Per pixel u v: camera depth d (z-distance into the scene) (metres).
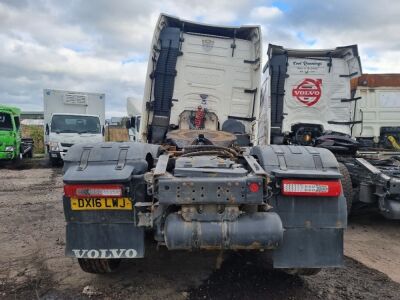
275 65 9.46
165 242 3.10
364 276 4.13
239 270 4.18
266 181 3.05
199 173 3.09
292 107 9.59
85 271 3.94
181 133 5.59
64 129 15.71
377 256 4.83
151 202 3.28
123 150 3.56
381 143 12.25
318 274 4.13
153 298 3.57
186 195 2.97
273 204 3.36
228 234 2.96
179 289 3.75
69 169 3.44
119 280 3.96
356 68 9.37
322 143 7.51
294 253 3.34
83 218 3.36
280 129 9.48
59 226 6.12
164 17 6.87
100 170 3.37
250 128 7.12
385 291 3.76
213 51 7.11
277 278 3.99
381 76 12.26
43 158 18.70
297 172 3.32
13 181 11.38
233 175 3.07
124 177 3.23
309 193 3.29
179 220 3.02
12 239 5.42
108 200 3.30
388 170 6.12
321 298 3.57
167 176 3.09
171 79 6.90
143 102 6.73
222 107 7.15
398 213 5.58
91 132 15.91
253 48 7.19
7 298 3.61
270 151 3.59
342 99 9.56
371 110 12.26
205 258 4.52
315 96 9.58
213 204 3.03
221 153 4.00
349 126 9.59
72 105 18.03
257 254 4.61
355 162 6.48
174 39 6.89
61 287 3.83
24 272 4.21
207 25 7.07
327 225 3.37
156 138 6.84
